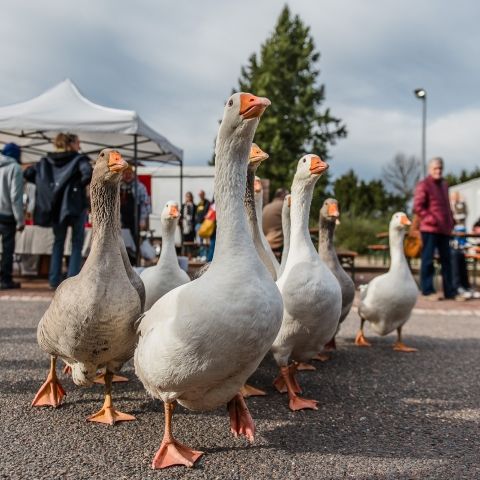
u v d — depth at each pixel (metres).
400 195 44.44
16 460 2.72
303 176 3.90
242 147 2.73
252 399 3.87
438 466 2.74
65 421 3.31
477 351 5.59
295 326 3.78
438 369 4.82
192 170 19.75
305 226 3.96
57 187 8.45
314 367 4.84
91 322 3.07
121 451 2.87
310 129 36.38
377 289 5.40
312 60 37.72
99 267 3.11
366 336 6.46
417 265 17.25
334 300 3.83
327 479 2.57
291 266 3.87
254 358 2.72
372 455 2.87
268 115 36.09
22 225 9.28
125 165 3.07
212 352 2.59
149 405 3.65
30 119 9.38
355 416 3.52
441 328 7.00
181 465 2.69
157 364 2.69
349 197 43.00
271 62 36.97
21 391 3.88
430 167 9.58
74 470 2.62
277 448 2.95
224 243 2.70
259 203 4.79
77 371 3.40
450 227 9.77
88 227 10.50
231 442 3.03
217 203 2.76
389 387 4.22
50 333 3.26
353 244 22.70
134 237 10.11
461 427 3.33
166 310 2.74
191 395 2.85
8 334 5.90
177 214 4.46
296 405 3.63
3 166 9.13
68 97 10.09
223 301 2.57
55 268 9.25
